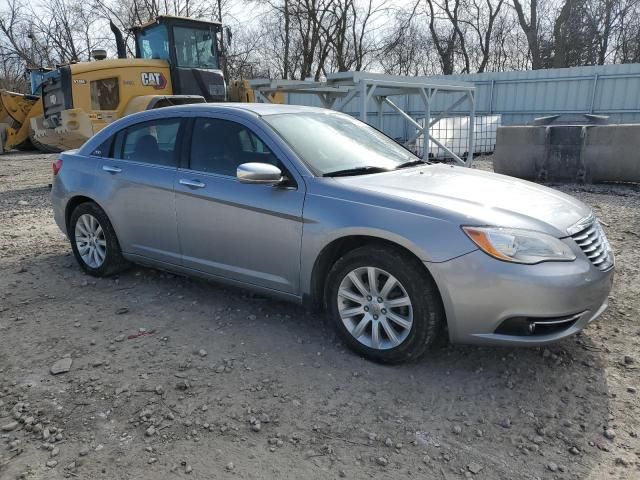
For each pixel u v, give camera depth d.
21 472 2.50
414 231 3.12
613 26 28.88
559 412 2.94
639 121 16.39
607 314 4.12
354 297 3.45
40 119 12.38
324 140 4.06
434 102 19.14
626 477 2.45
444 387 3.17
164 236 4.38
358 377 3.27
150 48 12.48
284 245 3.62
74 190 4.96
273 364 3.43
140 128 4.64
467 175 3.96
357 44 28.72
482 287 2.97
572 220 3.29
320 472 2.49
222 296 4.56
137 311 4.27
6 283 4.95
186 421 2.86
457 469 2.52
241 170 3.51
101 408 2.98
